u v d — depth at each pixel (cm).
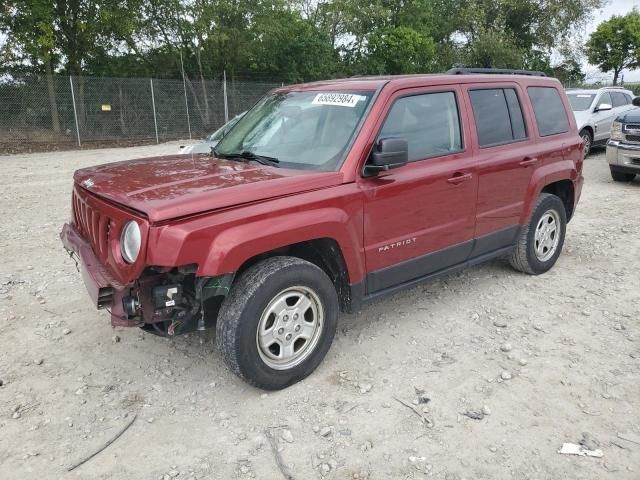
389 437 313
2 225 764
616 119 1081
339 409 339
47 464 291
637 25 4575
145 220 296
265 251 330
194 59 2645
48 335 432
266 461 295
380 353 406
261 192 330
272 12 2633
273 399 349
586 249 656
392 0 3322
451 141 442
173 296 319
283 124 432
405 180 396
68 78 1914
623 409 338
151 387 362
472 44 3588
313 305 364
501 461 294
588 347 415
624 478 281
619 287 532
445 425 323
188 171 377
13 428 320
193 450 303
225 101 2236
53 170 1343
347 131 386
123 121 2050
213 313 348
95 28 2266
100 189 347
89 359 397
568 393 355
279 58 2777
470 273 573
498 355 404
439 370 383
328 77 2919
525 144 510
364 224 377
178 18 2502
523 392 356
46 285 536
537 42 3728
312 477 283
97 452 301
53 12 2128
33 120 1892
